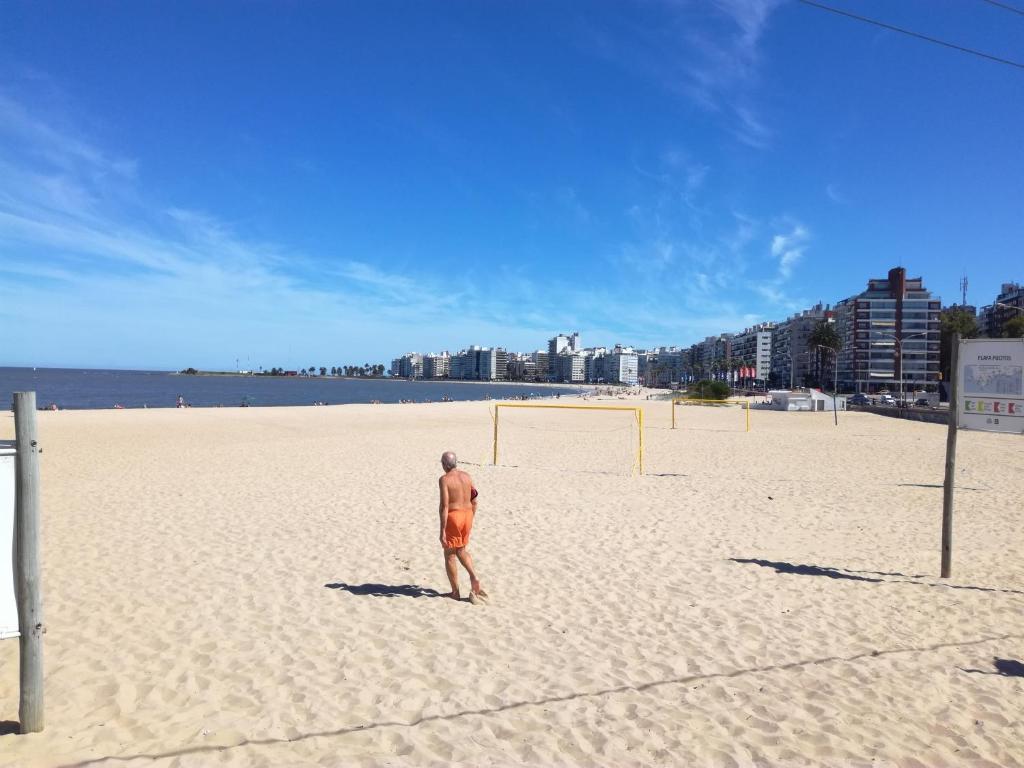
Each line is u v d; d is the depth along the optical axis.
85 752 3.37
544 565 7.17
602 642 5.02
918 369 109.00
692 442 24.11
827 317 132.25
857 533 8.95
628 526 9.24
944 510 6.87
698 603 5.95
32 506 3.48
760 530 9.08
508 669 4.52
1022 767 3.37
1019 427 6.27
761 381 158.88
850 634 5.23
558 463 17.09
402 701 4.03
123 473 14.02
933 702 4.08
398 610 5.68
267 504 10.53
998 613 5.74
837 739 3.63
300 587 6.27
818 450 21.08
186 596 5.98
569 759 3.41
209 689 4.17
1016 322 75.56
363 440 22.81
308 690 4.16
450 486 5.97
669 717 3.87
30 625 3.52
